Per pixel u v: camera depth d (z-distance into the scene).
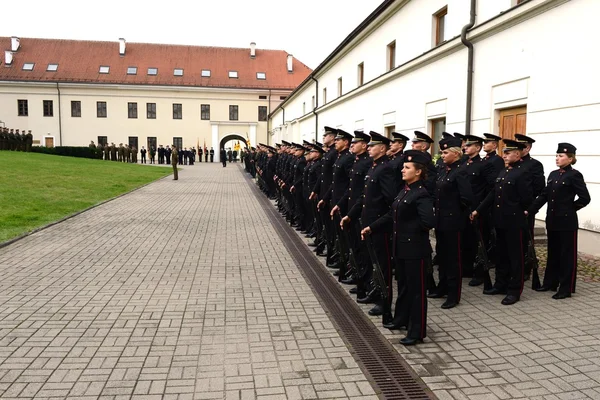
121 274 6.98
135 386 3.75
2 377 3.88
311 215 10.05
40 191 15.92
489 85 10.59
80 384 3.78
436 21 13.31
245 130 53.38
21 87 48.62
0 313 5.32
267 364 4.16
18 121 48.88
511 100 9.88
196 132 52.38
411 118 14.69
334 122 24.62
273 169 16.61
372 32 18.25
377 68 17.73
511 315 5.44
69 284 6.44
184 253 8.44
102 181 20.73
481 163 6.86
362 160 6.50
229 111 53.06
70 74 49.84
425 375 4.00
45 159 28.19
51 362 4.15
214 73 53.81
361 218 5.62
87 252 8.37
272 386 3.78
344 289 6.45
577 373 4.02
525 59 9.42
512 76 9.81
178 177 26.84
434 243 9.44
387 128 17.02
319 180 8.38
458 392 3.72
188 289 6.31
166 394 3.64
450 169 5.94
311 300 5.95
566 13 8.36
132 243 9.18
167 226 11.16
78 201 14.66
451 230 5.72
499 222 5.97
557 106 8.62
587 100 7.97
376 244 5.29
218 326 5.03
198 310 5.50
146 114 51.16
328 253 7.68
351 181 6.49
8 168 21.19
